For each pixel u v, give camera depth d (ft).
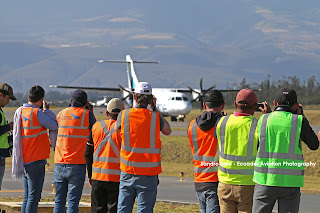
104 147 50.67
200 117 49.01
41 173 56.59
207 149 48.62
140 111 46.16
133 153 45.73
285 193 41.88
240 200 44.98
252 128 44.47
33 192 56.03
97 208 51.37
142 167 45.68
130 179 46.01
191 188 115.85
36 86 56.95
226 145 45.24
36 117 55.62
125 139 46.01
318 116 438.40
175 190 111.86
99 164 50.83
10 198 92.22
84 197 98.94
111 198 50.93
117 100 51.26
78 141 55.31
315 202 93.61
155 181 46.42
